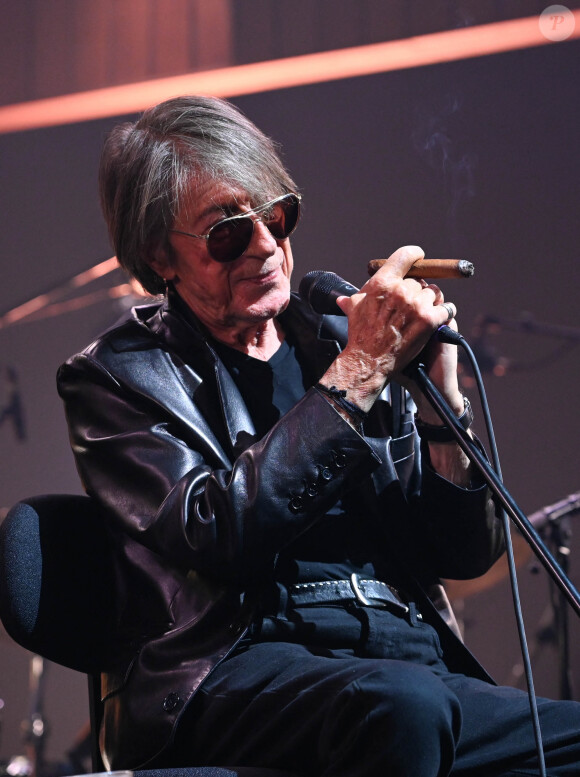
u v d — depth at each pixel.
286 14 22.86
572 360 22.11
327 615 5.79
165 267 6.60
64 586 6.23
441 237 22.97
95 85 24.38
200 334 6.41
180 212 6.31
